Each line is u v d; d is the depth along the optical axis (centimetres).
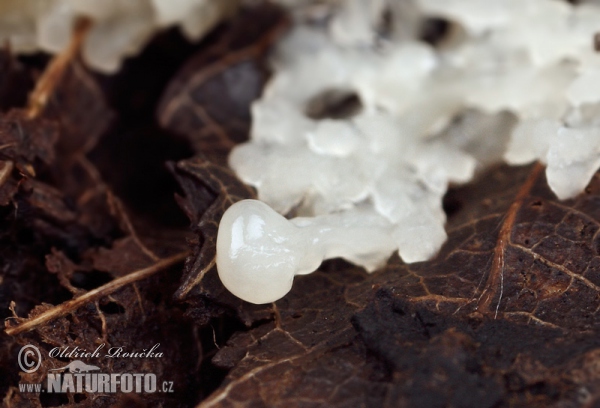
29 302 12
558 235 12
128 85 14
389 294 11
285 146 13
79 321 12
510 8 13
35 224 12
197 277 12
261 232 11
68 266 12
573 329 11
